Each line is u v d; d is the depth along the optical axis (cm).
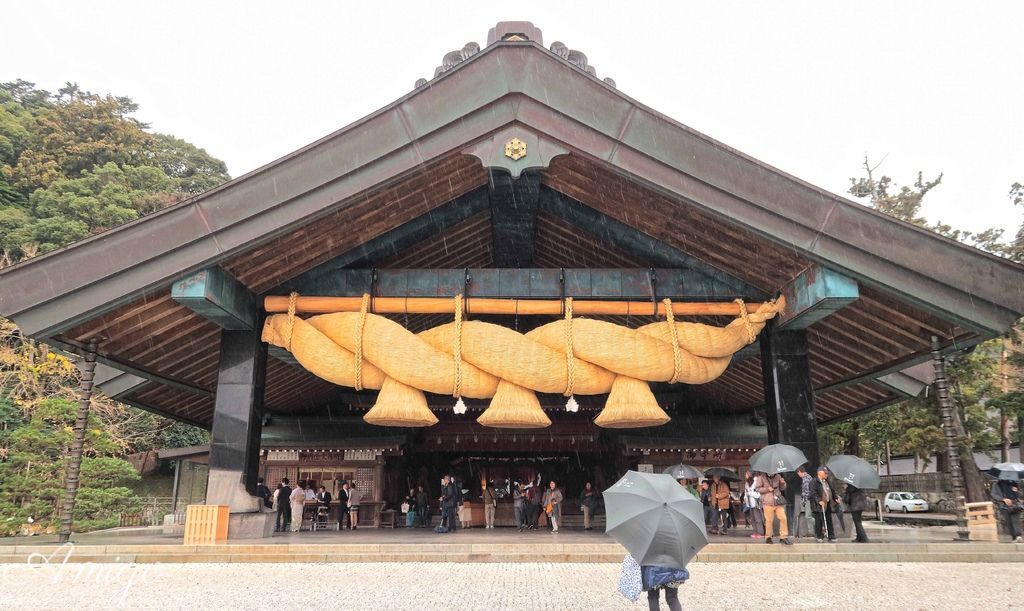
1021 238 2402
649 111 1121
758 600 724
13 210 3766
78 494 1850
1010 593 768
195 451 2175
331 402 2186
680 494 520
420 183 1226
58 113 4844
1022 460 2664
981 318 1062
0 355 2830
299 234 1188
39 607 696
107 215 3916
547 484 2395
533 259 1714
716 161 1110
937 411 2238
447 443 2189
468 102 1132
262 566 993
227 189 1103
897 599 731
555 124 1129
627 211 1280
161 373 1449
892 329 1269
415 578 872
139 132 5200
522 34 1162
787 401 1281
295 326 1269
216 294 1125
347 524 1859
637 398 1245
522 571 938
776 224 1101
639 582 512
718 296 1339
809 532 1227
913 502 3155
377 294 1323
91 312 1066
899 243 1082
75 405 1953
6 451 2344
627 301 1344
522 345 1240
